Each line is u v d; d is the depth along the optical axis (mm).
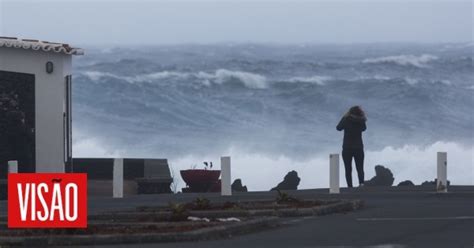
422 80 156125
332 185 57656
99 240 34375
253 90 155125
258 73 159625
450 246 33188
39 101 63000
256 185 110812
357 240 34969
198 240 35219
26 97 62812
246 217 41781
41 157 63062
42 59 62906
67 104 64000
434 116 145500
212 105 150625
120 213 43156
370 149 124312
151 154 132500
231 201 49562
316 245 33750
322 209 44156
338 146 130250
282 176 113500
